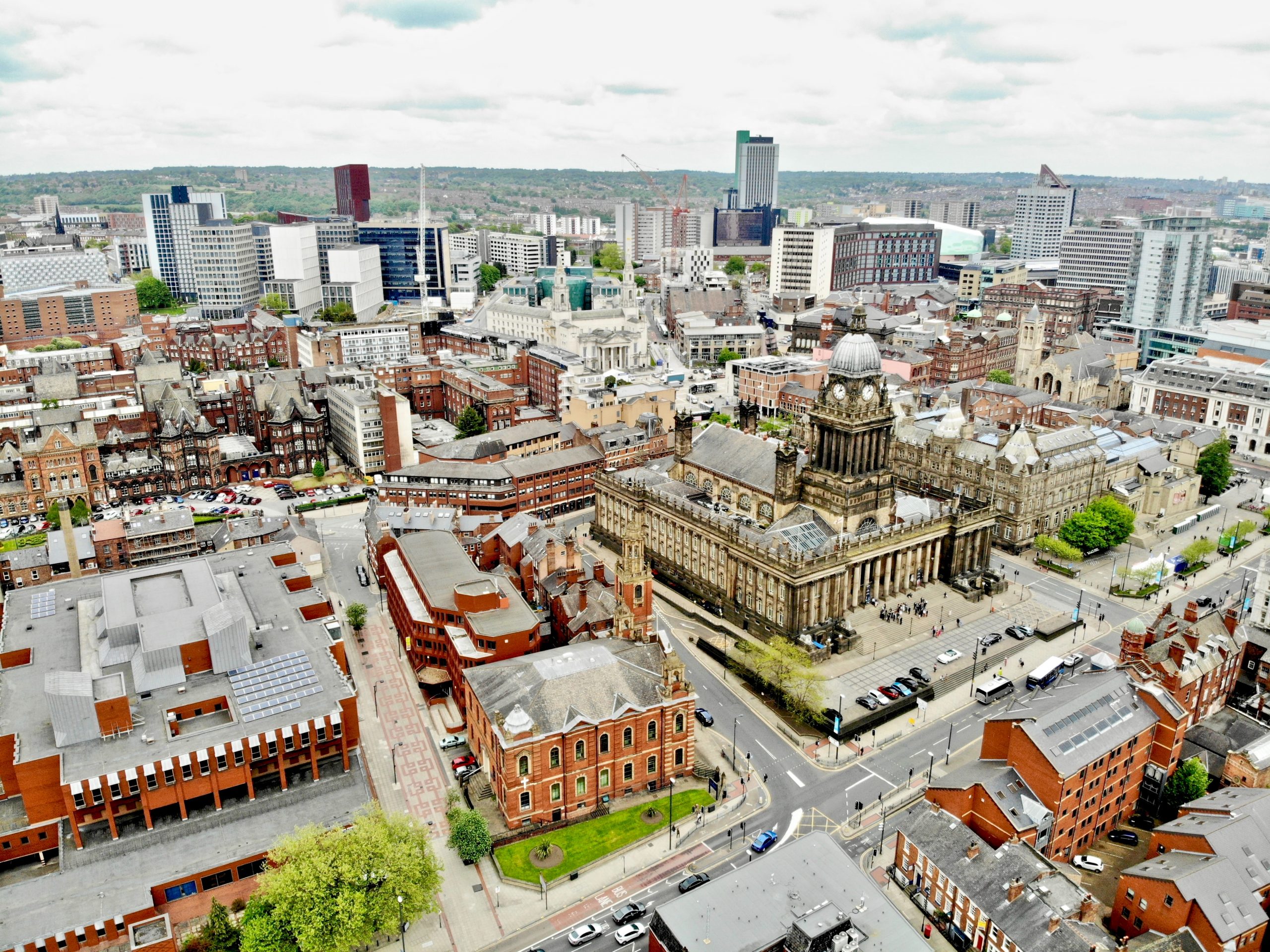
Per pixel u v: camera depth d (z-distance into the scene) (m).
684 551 197.75
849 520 181.00
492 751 130.50
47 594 165.00
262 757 124.06
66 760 117.19
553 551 176.25
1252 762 126.81
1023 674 165.88
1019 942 98.38
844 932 95.69
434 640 161.12
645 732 132.88
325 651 144.38
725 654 171.62
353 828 110.81
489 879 119.44
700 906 99.38
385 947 109.19
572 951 107.50
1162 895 102.31
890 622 181.75
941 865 109.31
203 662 137.75
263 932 101.19
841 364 175.75
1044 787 117.12
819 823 128.75
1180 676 131.88
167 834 118.06
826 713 150.12
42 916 104.25
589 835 126.62
